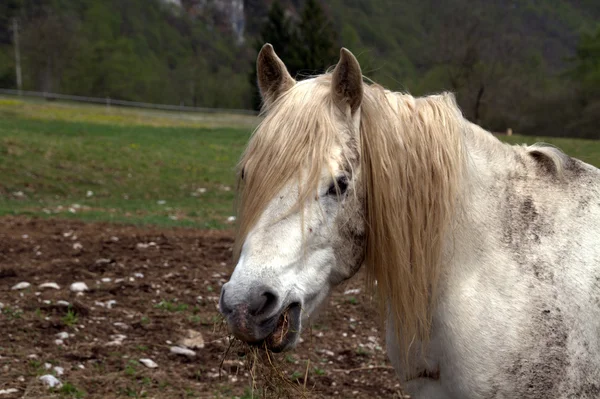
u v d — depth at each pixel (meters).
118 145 20.80
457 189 2.54
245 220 2.38
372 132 2.48
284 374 2.71
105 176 16.88
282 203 2.33
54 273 7.13
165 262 7.90
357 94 2.44
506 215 2.65
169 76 57.47
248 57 87.75
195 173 18.77
